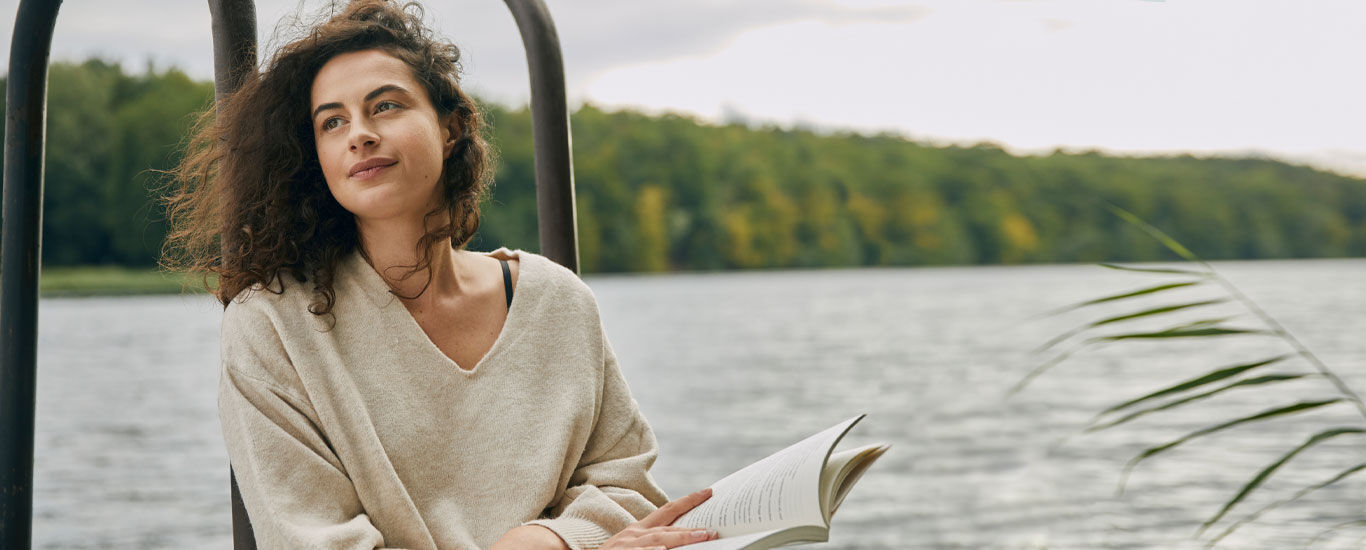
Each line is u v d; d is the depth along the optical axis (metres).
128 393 22.00
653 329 39.00
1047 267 65.06
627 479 1.33
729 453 15.84
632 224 62.12
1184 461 12.32
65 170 42.09
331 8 1.31
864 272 65.62
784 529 1.03
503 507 1.25
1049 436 15.80
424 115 1.26
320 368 1.23
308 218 1.26
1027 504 9.93
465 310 1.32
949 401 21.00
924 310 45.16
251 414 1.19
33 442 1.22
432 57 1.31
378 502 1.20
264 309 1.24
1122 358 27.81
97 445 15.94
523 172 50.34
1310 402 1.21
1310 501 8.77
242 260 1.26
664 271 62.44
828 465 1.17
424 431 1.24
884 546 8.49
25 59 1.21
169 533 10.34
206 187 1.32
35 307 1.22
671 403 21.41
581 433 1.33
